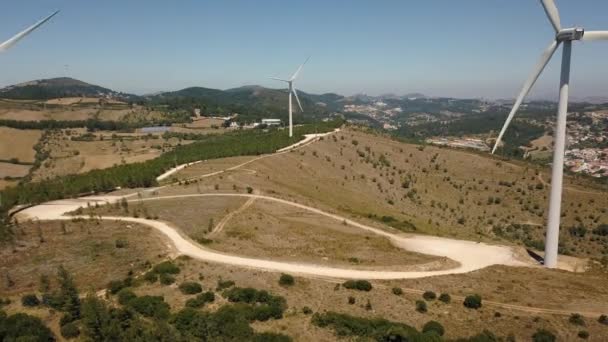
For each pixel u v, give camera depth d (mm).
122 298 58875
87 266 71250
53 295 58750
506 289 68938
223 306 56344
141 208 107938
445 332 53094
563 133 82500
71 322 52531
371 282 69062
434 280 71875
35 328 49719
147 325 51031
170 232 89875
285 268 73250
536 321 56875
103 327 48906
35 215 103938
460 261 87062
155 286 64188
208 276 67750
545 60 82312
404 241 99875
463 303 62094
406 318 56406
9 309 57219
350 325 51688
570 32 77688
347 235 96875
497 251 95438
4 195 117312
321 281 68250
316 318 53656
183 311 52906
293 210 115062
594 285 72562
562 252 133000
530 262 89312
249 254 79500
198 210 106625
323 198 142375
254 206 113312
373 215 125688
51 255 75938
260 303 58406
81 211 104750
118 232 88750
